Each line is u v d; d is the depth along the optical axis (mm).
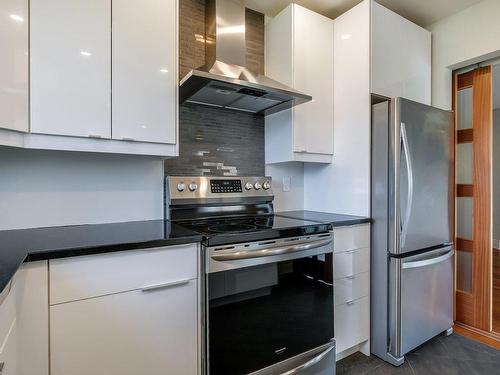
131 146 1497
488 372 1787
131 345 1183
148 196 1854
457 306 2463
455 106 2432
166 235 1326
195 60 2035
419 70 2326
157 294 1237
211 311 1308
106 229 1507
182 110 2008
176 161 1974
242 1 2020
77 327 1077
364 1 2035
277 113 2238
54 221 1582
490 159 2279
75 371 1072
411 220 1933
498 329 2314
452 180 2230
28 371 985
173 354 1277
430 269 2066
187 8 2010
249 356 1404
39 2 1252
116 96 1436
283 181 2457
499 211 4547
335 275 1848
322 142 2219
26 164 1518
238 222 1793
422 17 2371
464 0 2143
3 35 1121
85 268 1093
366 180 2039
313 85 2160
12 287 906
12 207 1483
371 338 2031
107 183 1728
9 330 871
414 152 1948
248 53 2275
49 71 1273
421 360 1930
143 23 1510
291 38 2072
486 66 2279
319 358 1604
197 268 1335
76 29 1337
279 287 1509
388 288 1938
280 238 1504
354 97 2113
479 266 2340
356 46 2092
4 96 1124
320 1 2188
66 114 1312
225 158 2182
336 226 1826
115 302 1149
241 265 1376
